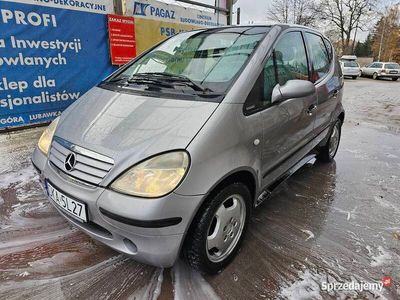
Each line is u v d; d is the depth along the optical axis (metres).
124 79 2.62
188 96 2.07
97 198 1.73
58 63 4.73
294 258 2.29
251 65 2.22
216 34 2.79
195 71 2.41
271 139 2.34
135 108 2.08
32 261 2.19
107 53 5.34
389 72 21.62
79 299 1.90
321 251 2.38
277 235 2.56
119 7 5.36
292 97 2.28
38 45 4.45
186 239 1.88
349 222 2.78
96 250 2.31
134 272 2.11
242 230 2.25
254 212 2.90
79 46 4.92
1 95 4.22
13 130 4.43
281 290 2.00
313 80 3.13
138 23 5.68
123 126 1.95
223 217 2.02
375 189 3.44
